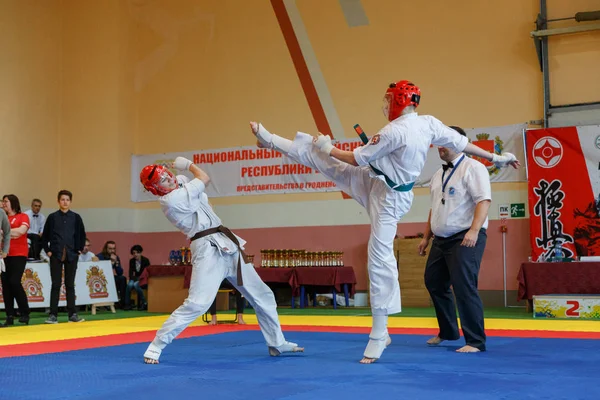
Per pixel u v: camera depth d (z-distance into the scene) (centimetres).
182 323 553
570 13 1335
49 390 418
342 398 378
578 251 1301
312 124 1545
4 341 760
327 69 1536
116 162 1681
